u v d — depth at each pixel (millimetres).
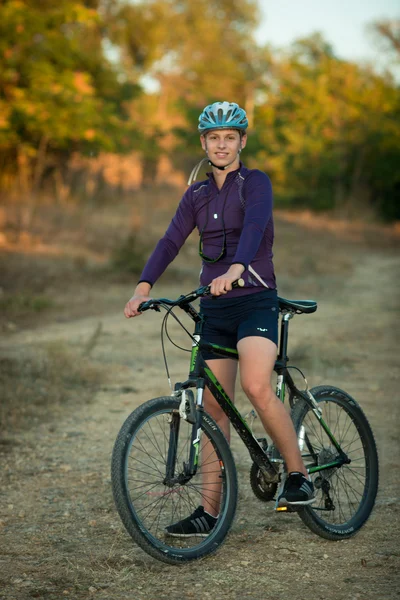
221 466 5527
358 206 69000
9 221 34312
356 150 71375
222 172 5609
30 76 34125
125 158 61000
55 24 36188
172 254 5789
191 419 5332
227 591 4898
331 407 6758
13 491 6973
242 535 5895
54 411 9922
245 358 5320
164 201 55094
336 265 35656
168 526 5566
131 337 15906
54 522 6180
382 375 12273
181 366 13125
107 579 5098
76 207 41375
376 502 6656
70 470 7613
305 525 6070
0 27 33094
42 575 5160
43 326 17281
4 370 11742
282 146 73562
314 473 6152
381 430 9062
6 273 23938
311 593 4867
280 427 5410
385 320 18797
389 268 36406
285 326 5875
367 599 4773
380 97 71562
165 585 5000
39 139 38812
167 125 78500
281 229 54406
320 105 71875
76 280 24266
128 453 5125
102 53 52969
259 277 5488
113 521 6191
